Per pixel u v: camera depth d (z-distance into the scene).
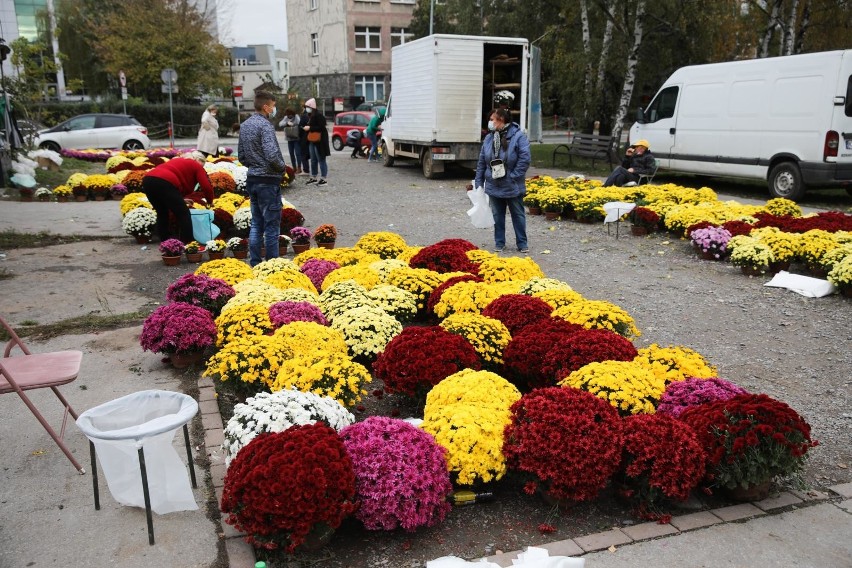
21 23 56.19
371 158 25.66
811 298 7.94
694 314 7.38
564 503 3.73
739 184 18.70
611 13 23.45
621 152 25.00
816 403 5.21
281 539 3.23
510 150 9.77
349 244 10.74
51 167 20.25
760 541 3.46
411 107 20.62
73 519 3.61
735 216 11.19
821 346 6.42
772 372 5.82
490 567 3.05
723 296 8.04
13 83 21.19
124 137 27.83
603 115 25.42
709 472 3.76
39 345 6.12
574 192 13.34
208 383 5.28
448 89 18.73
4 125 17.55
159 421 3.42
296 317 5.55
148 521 3.39
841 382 5.59
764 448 3.70
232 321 5.51
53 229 11.83
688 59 25.38
